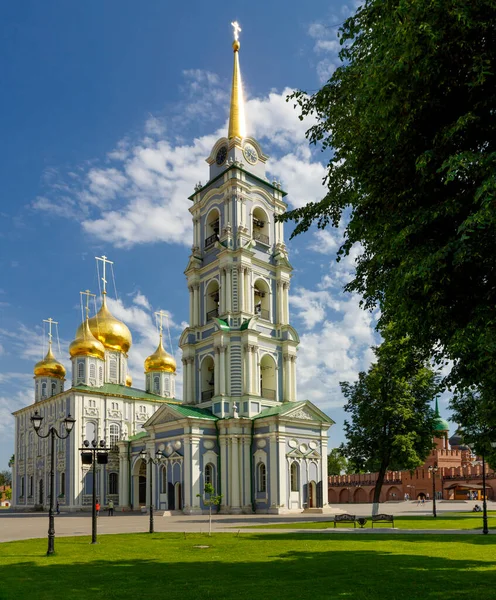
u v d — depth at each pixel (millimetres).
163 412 62656
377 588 17031
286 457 59219
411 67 15477
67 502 80188
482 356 15461
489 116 15648
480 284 16531
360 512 60656
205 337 66250
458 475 95750
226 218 66500
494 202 14023
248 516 54594
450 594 16156
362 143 19125
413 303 17250
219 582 18312
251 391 61875
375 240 19750
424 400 50906
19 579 19641
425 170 16531
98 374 89438
